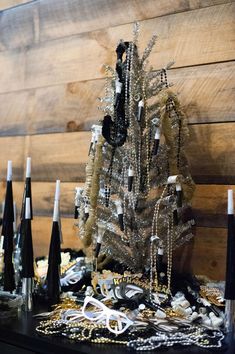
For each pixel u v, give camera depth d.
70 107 1.38
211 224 1.09
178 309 0.90
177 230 1.03
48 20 1.44
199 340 0.79
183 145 1.02
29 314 0.95
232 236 0.83
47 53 1.45
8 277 0.99
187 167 1.03
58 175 1.40
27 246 0.98
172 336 0.80
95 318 0.86
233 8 1.09
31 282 0.98
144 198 1.01
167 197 0.98
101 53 1.32
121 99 0.97
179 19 1.17
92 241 1.03
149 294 0.94
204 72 1.13
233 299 0.83
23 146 1.50
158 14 1.21
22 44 1.51
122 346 0.78
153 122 1.00
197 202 1.11
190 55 1.15
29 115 1.48
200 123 1.12
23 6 1.51
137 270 1.03
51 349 0.79
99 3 1.33
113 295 0.94
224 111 1.09
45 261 1.19
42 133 1.45
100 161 0.99
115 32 1.29
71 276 1.07
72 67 1.38
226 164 1.08
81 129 1.36
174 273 1.09
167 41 1.19
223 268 1.07
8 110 1.54
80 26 1.37
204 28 1.13
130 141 0.98
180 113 1.02
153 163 1.01
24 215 1.01
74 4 1.38
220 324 0.85
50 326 0.86
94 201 0.99
